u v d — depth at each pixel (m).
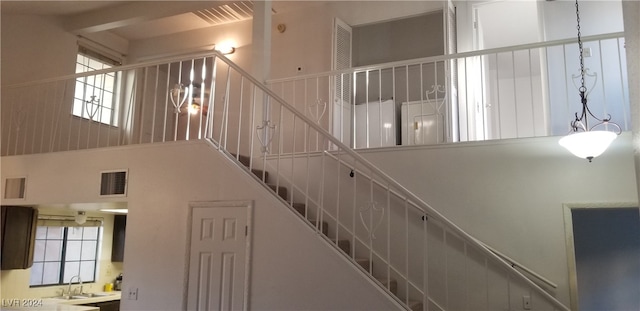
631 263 4.25
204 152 4.33
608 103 4.69
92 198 4.82
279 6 6.61
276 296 3.77
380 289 3.40
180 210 4.35
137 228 4.53
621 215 4.33
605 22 4.95
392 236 4.38
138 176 4.62
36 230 6.12
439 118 5.42
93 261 7.32
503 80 8.55
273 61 6.73
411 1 6.11
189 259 4.22
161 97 7.75
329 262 3.60
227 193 4.14
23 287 6.14
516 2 6.17
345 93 6.26
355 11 6.42
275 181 4.97
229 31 7.16
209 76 7.38
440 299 4.13
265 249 3.88
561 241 3.81
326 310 3.55
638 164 1.16
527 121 8.27
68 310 5.28
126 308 4.43
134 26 7.26
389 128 5.89
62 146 6.44
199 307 4.10
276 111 6.45
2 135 5.80
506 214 4.02
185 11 6.14
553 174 3.91
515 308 3.86
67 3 6.18
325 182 4.76
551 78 4.99
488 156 4.14
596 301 4.30
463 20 5.88
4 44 5.96
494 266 3.97
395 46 6.48
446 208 4.23
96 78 7.18
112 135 7.25
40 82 5.53
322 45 6.43
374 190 4.52
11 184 5.30
